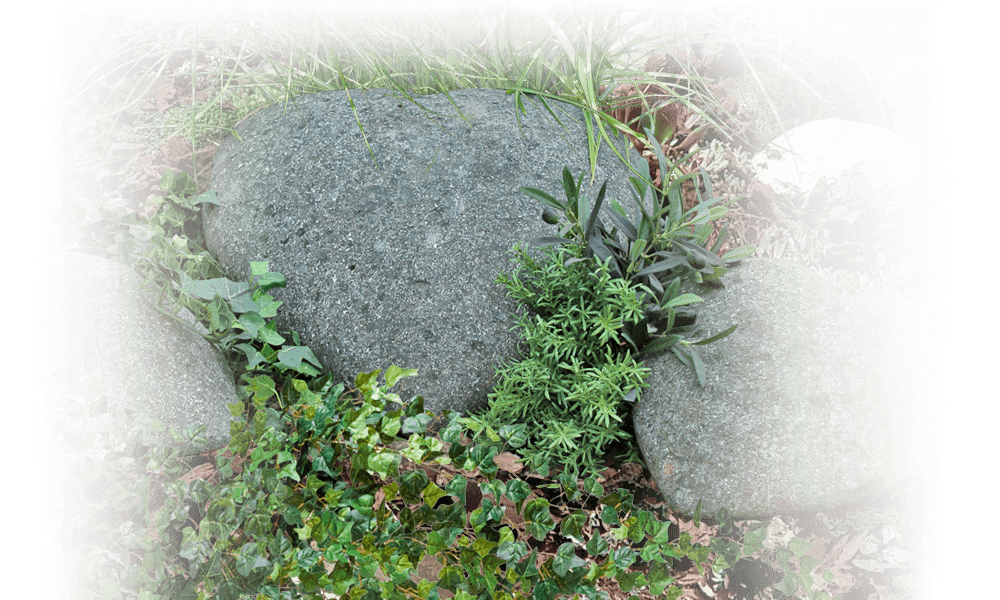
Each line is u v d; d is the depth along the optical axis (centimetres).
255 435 230
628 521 212
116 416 240
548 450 246
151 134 376
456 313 284
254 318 280
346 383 283
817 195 361
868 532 243
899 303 263
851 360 246
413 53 354
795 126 387
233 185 329
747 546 214
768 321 260
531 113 339
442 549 208
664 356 272
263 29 354
